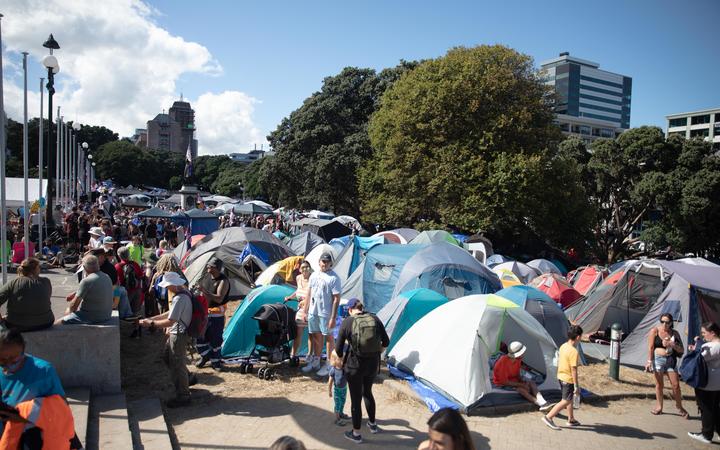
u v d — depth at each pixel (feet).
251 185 303.68
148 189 290.35
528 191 93.09
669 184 109.29
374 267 46.60
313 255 60.29
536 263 74.33
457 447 9.81
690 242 112.68
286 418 23.95
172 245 101.91
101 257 31.91
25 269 22.44
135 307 35.99
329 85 157.79
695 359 24.21
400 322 35.37
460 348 28.19
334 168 134.31
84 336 23.22
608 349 41.60
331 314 29.45
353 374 21.65
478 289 43.06
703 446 24.22
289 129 159.33
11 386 14.28
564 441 23.80
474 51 103.19
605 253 130.93
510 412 26.86
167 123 571.69
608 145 121.19
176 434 21.61
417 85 102.53
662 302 37.68
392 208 109.40
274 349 29.76
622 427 26.14
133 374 28.84
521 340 30.91
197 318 24.76
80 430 19.11
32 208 76.84
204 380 28.81
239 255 56.54
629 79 483.10
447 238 66.64
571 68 448.24
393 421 24.67
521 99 99.86
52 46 66.69
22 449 14.07
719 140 347.77
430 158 101.09
